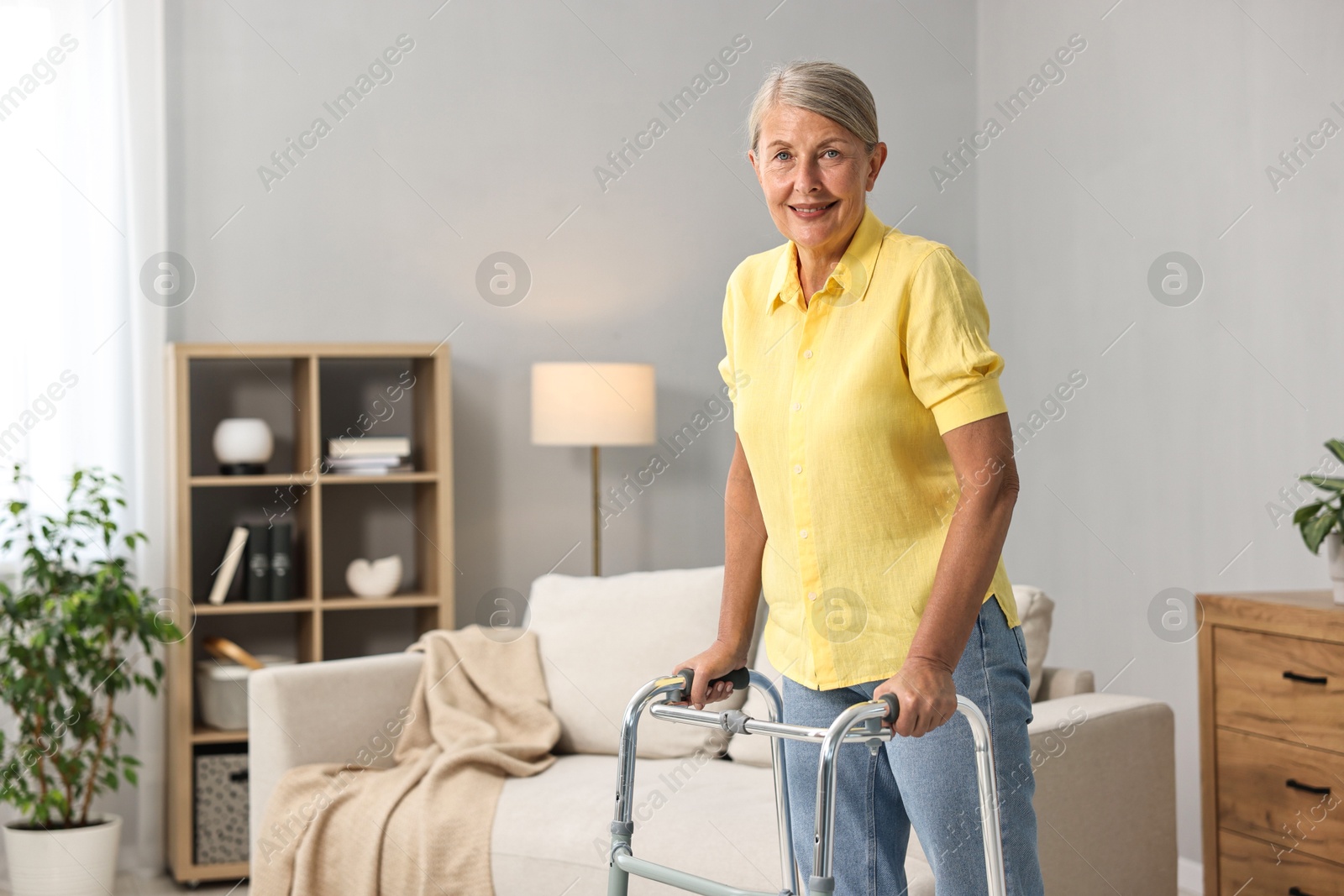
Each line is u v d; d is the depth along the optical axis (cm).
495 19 421
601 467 432
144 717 366
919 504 146
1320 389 306
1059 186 411
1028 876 144
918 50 457
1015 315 437
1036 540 421
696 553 441
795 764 157
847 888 155
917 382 140
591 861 236
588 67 431
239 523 386
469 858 249
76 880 331
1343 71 299
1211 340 342
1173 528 357
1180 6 353
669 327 438
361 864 258
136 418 374
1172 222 358
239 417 391
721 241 445
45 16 371
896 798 157
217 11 391
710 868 223
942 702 129
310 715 288
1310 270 309
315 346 369
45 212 370
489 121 420
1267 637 258
